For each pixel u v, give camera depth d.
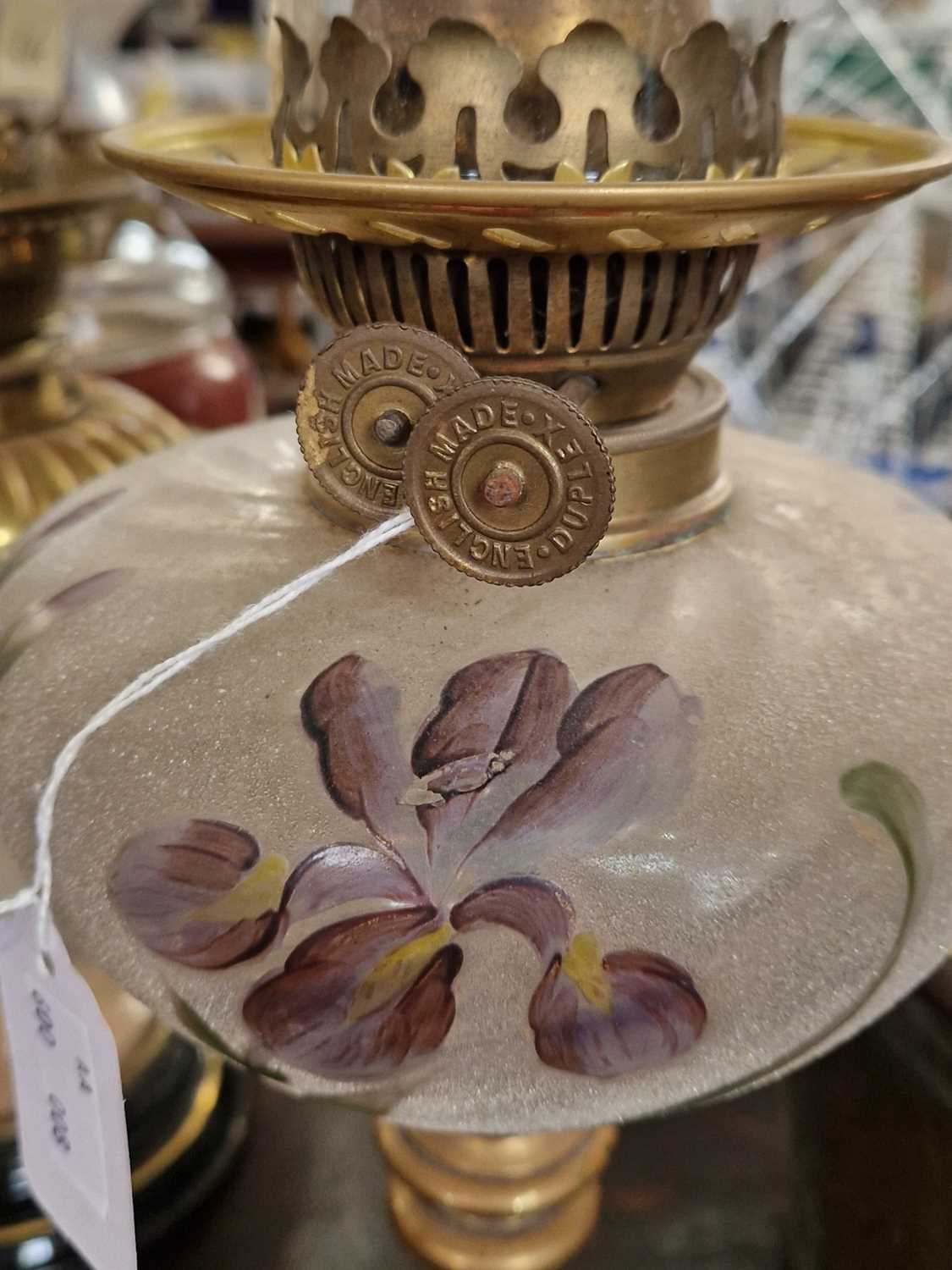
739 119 0.13
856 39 0.31
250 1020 0.12
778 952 0.12
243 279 0.41
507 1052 0.12
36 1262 0.19
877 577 0.14
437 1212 0.18
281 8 0.14
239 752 0.12
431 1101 0.12
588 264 0.12
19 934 0.13
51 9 0.21
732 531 0.14
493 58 0.12
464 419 0.11
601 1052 0.12
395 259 0.13
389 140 0.12
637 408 0.14
